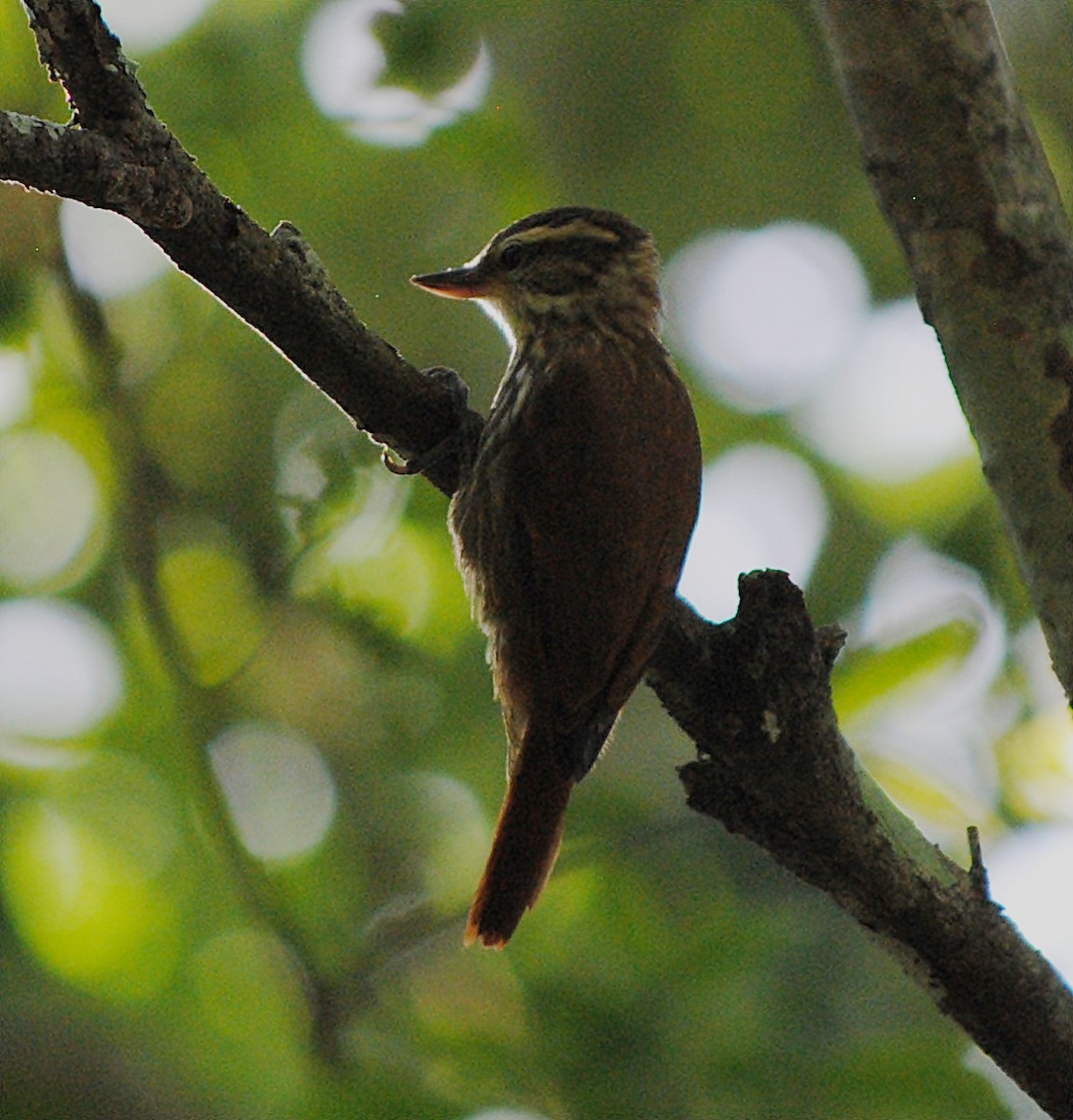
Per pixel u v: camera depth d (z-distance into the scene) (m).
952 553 12.77
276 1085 12.88
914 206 6.61
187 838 13.01
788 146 14.66
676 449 8.56
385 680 12.30
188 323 13.41
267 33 12.21
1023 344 6.50
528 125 13.92
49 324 12.25
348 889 12.58
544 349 9.46
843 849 6.79
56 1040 12.89
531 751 8.05
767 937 10.23
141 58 12.20
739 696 6.61
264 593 12.02
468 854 12.83
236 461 12.73
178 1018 13.17
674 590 8.30
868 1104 9.18
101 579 13.24
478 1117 9.29
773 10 14.45
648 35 14.47
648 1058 9.30
